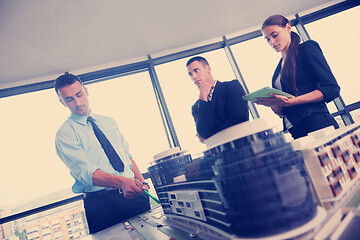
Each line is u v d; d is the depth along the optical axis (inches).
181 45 129.5
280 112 76.4
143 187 94.3
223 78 92.2
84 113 100.3
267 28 73.4
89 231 86.4
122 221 89.0
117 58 120.1
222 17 116.5
